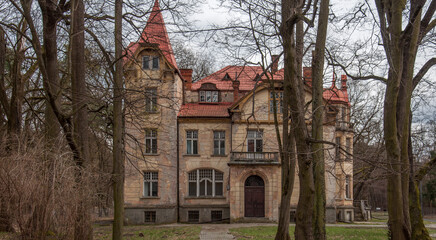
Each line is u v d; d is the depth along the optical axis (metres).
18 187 9.86
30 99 23.08
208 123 37.00
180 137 36.81
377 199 82.69
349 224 34.75
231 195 34.66
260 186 35.31
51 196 10.03
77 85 15.86
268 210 34.41
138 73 33.31
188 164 36.62
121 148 14.70
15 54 20.34
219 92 40.25
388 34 14.79
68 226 10.22
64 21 18.25
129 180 35.62
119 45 15.39
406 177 14.73
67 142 14.38
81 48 16.05
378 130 42.34
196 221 36.06
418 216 16.83
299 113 12.92
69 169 10.99
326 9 14.07
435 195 67.81
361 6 15.83
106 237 22.95
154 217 35.62
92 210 11.67
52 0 15.60
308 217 12.72
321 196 13.23
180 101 37.41
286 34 13.41
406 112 15.24
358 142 44.50
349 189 38.75
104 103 17.48
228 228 29.38
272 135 35.50
